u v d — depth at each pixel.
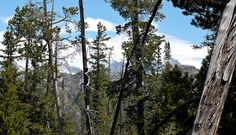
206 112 3.61
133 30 20.83
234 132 9.09
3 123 27.05
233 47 3.72
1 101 27.61
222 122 9.33
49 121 30.88
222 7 10.58
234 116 9.28
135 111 20.12
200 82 10.41
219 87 3.64
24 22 24.62
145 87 19.08
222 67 3.67
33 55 25.98
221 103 3.63
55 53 22.02
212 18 11.08
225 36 3.75
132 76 17.36
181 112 10.27
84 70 14.92
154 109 17.62
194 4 11.08
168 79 11.23
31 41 26.41
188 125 10.26
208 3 10.70
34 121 30.81
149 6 21.75
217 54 3.72
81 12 15.36
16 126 27.33
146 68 19.95
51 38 22.30
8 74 28.05
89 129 14.40
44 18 22.95
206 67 10.47
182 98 10.54
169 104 10.58
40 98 29.89
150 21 7.54
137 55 18.83
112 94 16.88
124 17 21.47
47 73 25.22
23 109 29.77
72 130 32.53
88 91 14.62
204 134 3.56
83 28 15.26
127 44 17.81
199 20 11.32
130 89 17.86
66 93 18.66
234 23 3.77
